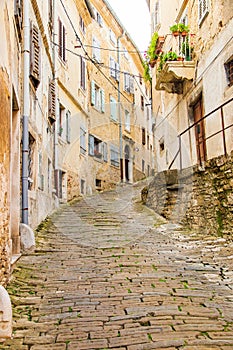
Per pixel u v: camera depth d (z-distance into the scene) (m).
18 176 6.72
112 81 22.75
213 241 7.48
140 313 4.02
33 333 3.60
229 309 4.15
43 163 10.03
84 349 3.25
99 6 20.80
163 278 5.33
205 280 5.29
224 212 7.52
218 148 9.05
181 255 6.75
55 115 11.87
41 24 9.92
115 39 23.92
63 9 14.29
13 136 6.76
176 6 13.38
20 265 5.92
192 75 11.02
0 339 3.46
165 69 11.21
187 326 3.67
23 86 7.54
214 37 9.25
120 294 4.65
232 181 7.09
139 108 28.23
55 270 5.74
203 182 8.62
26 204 7.18
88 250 7.12
